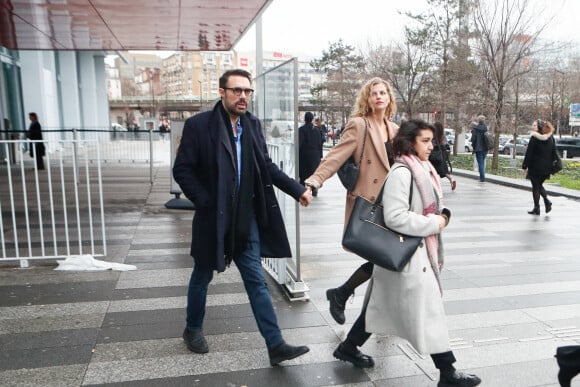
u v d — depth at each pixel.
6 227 7.34
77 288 4.77
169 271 5.32
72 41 13.73
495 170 17.73
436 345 2.83
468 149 33.59
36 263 5.52
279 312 4.23
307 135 10.70
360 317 3.23
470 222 8.49
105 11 9.74
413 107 27.53
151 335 3.78
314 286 4.94
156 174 14.93
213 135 3.15
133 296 4.58
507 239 7.20
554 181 14.23
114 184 12.38
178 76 114.25
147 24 11.09
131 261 5.67
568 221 8.62
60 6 9.33
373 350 3.57
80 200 9.84
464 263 5.89
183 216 8.31
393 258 2.77
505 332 3.94
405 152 2.93
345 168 3.62
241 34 12.35
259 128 3.36
